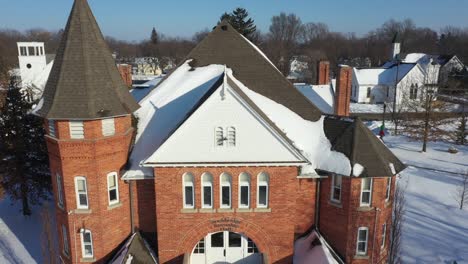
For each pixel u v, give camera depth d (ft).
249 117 64.28
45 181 105.81
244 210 68.64
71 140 63.82
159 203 67.67
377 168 67.21
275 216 69.15
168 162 64.85
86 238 69.56
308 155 71.97
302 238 75.25
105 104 64.54
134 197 72.59
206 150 65.21
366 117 219.00
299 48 583.99
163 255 70.13
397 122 195.72
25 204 106.73
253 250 74.69
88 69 63.87
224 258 74.95
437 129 181.68
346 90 97.86
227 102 63.67
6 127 99.25
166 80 83.76
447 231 94.12
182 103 78.89
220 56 82.99
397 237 69.26
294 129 75.05
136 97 95.96
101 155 66.03
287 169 67.00
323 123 77.36
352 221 69.72
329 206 72.69
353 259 71.36
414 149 163.12
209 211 68.49
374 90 264.93
